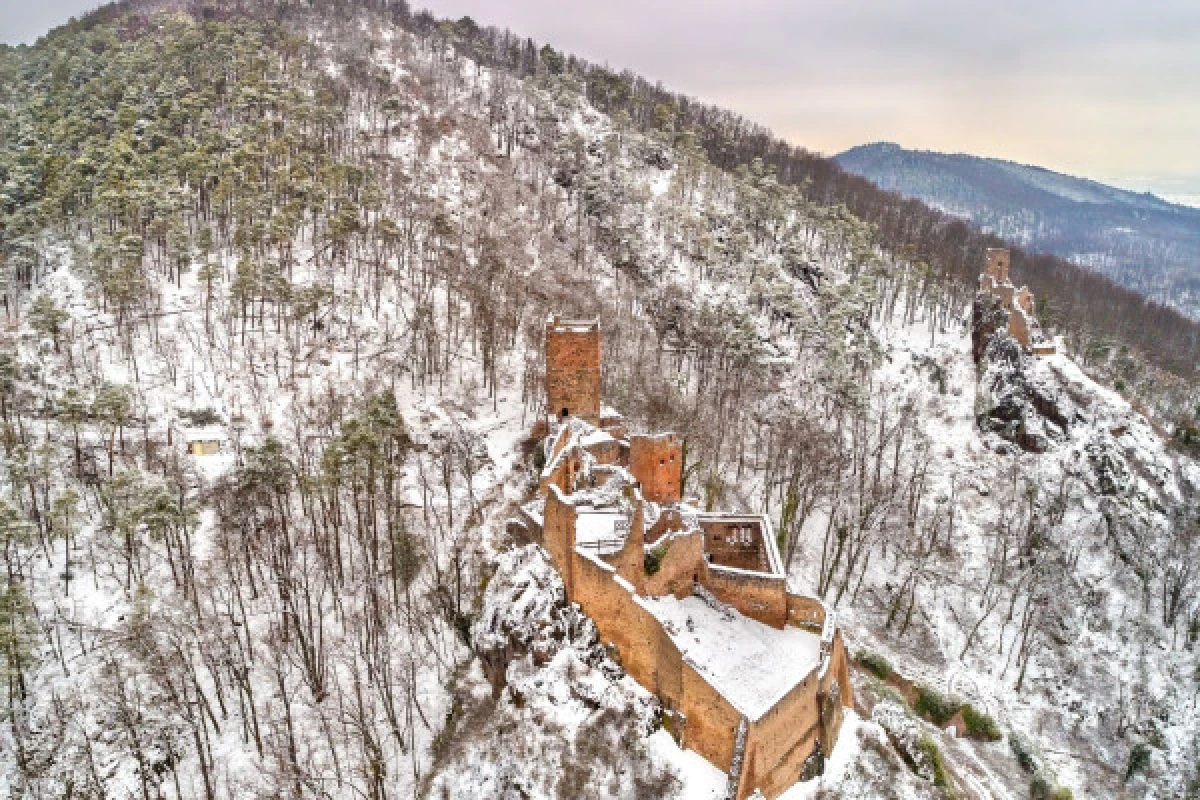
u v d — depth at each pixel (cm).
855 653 7862
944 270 17650
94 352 9750
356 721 5666
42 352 9575
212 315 10838
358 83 19062
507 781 5203
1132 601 9575
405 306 11881
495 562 6912
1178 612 9425
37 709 6162
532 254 14850
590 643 5734
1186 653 8994
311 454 8806
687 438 9319
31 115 14162
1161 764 7769
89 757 5691
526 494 8344
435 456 9262
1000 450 11806
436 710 6388
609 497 6381
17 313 10400
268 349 10500
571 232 16300
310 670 6284
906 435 12025
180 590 7100
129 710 5722
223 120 15500
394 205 14475
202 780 5919
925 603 9275
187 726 6109
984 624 9175
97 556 7338
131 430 8881
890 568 9644
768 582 5928
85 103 14500
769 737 4953
